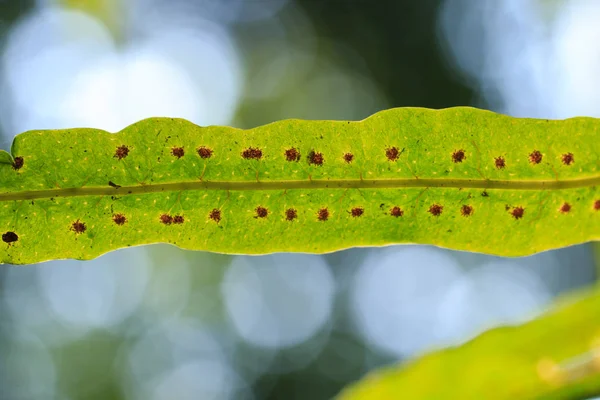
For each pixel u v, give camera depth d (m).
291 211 0.42
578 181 0.42
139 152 0.41
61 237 0.41
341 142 0.42
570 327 0.42
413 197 0.42
